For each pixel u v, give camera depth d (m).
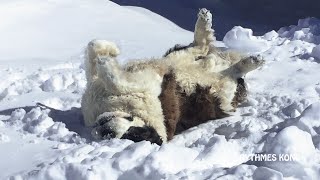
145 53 12.41
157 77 7.93
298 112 8.09
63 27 14.68
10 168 6.57
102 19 15.41
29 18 14.95
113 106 7.58
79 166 5.96
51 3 16.00
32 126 7.80
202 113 8.33
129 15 15.98
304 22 13.59
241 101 8.84
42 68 11.35
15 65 11.74
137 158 6.20
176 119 7.96
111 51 7.90
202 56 9.00
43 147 7.18
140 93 7.65
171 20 16.38
